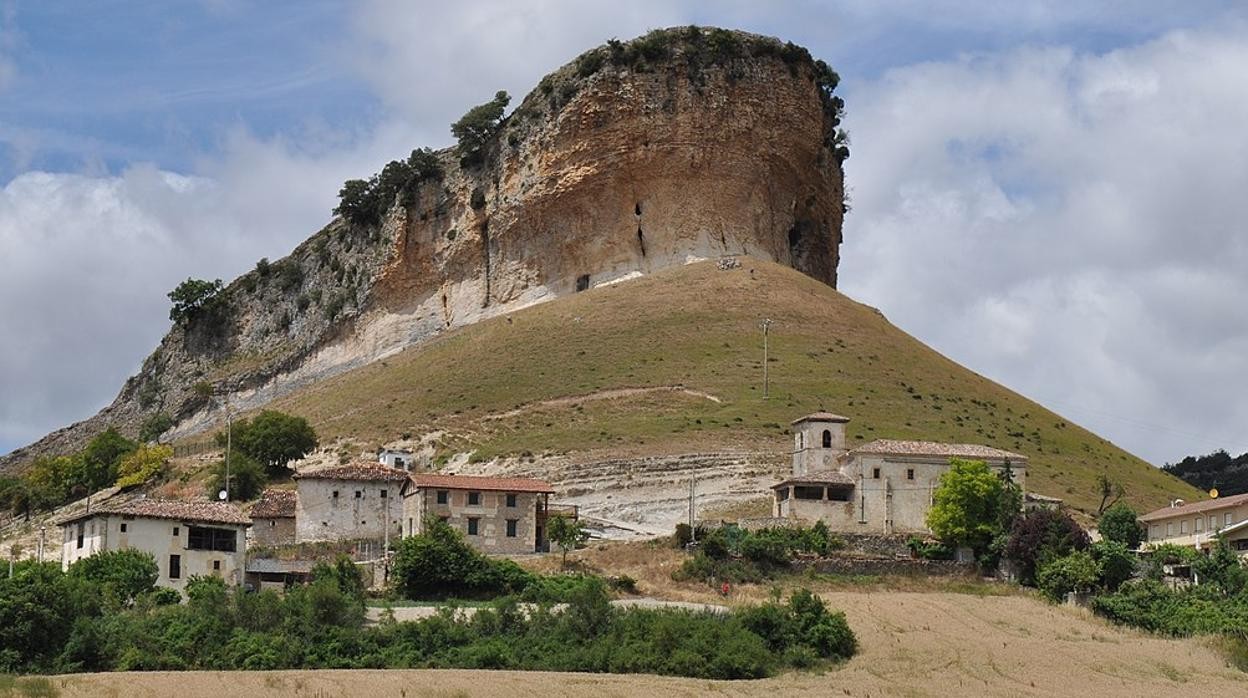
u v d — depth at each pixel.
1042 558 122.56
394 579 116.19
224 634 98.88
